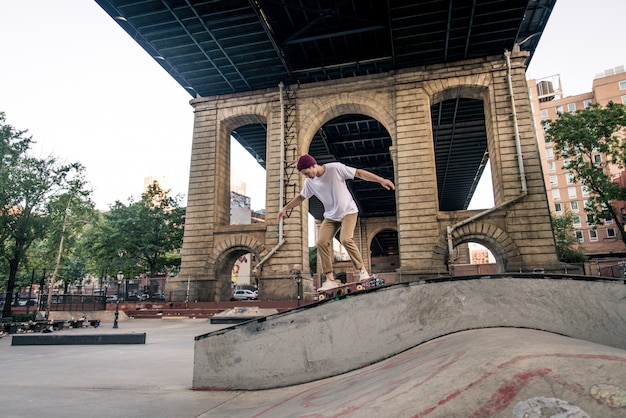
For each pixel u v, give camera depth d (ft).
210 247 97.81
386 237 263.08
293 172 96.32
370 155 148.46
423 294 17.10
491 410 7.92
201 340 18.90
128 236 129.90
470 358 10.50
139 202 135.64
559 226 131.64
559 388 7.93
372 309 17.33
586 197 216.33
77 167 101.24
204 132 104.88
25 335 43.60
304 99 100.68
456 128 128.57
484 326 16.21
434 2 77.46
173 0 79.30
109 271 137.28
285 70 99.35
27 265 113.91
